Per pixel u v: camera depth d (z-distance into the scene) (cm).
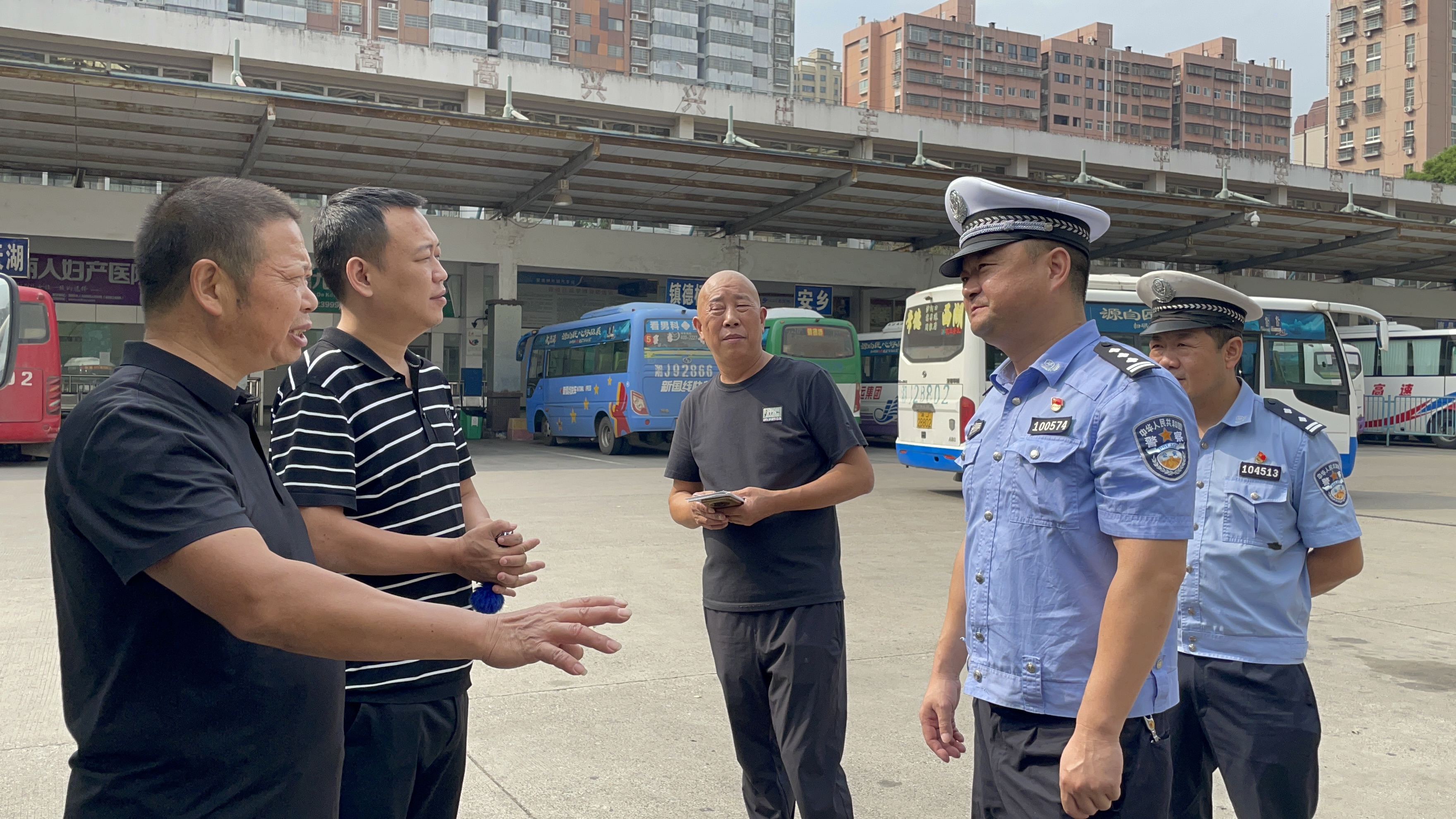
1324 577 245
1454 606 646
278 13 9081
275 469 200
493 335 2369
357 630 134
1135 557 165
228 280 146
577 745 386
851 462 285
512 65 2258
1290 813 236
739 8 11506
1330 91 11469
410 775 201
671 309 1861
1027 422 185
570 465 1633
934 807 338
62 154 1928
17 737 377
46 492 138
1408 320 3306
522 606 613
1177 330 248
